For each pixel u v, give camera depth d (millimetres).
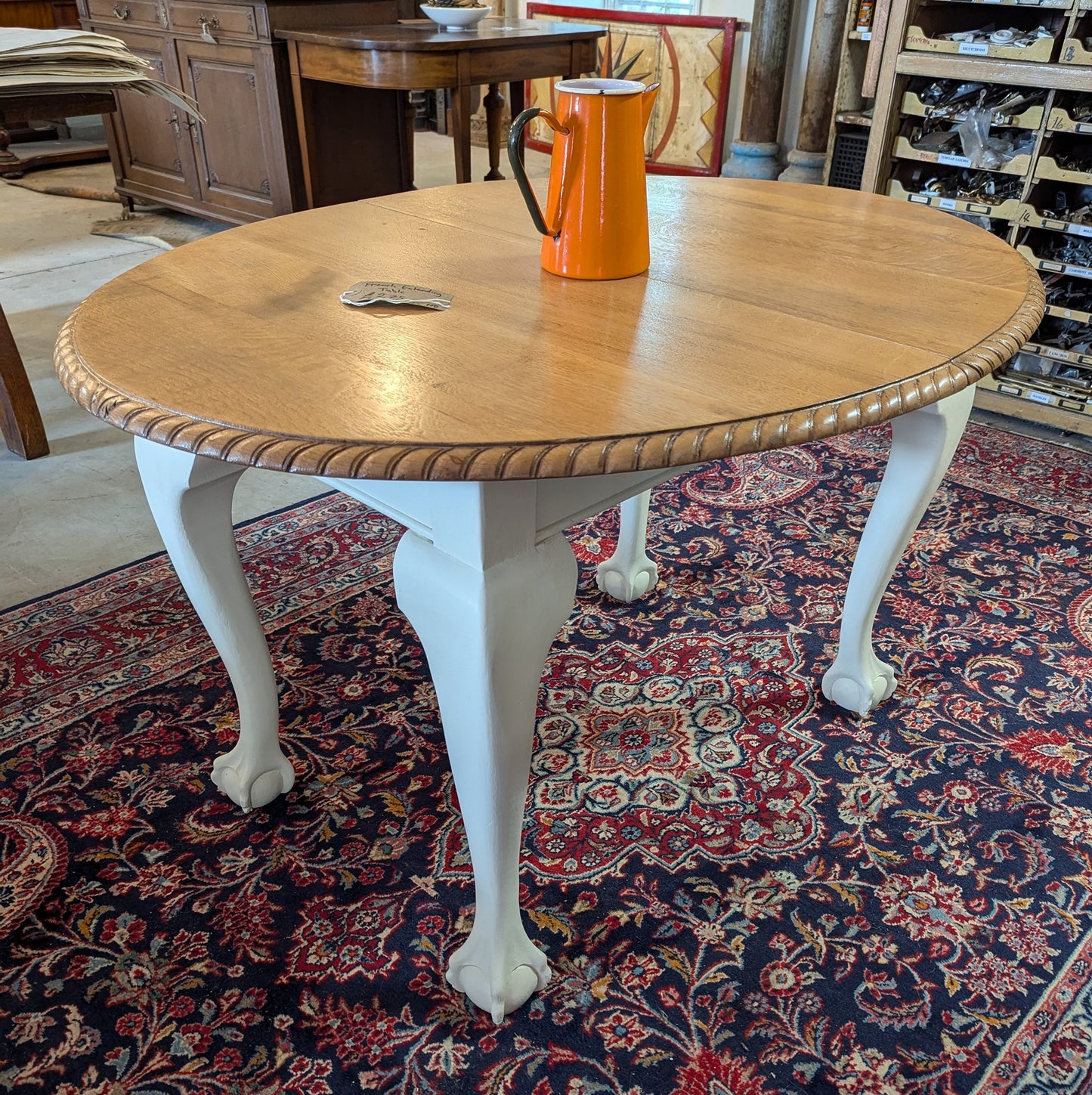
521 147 1061
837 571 2018
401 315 1024
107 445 2572
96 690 1674
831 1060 1094
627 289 1115
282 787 1466
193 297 1079
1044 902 1286
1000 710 1632
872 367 904
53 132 5996
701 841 1390
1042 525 2182
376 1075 1081
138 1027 1133
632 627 1851
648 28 4664
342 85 3572
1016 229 2584
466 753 979
